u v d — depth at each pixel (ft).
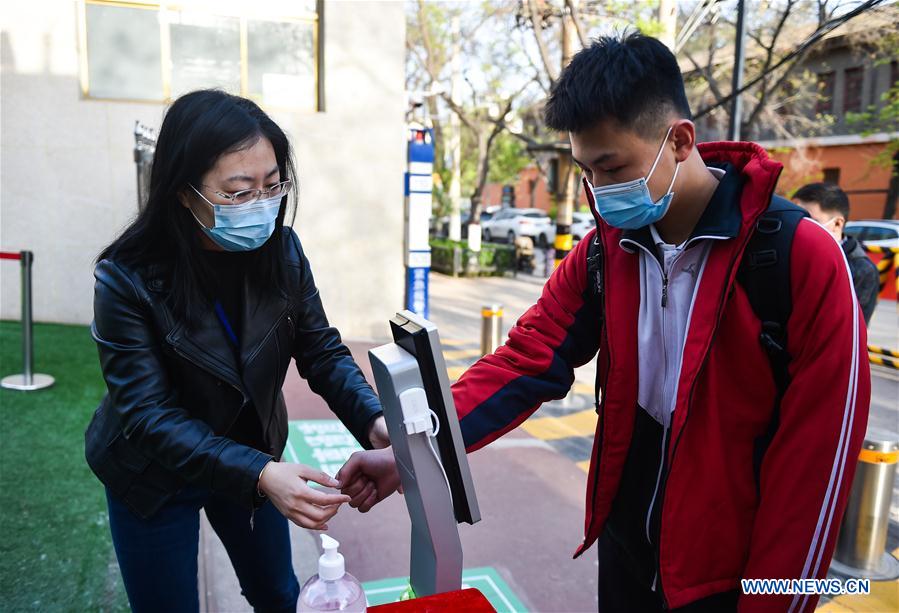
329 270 23.53
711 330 3.92
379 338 24.23
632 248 4.37
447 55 57.82
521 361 4.83
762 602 3.81
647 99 3.77
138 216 4.43
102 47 21.85
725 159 4.38
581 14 31.01
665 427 4.28
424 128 22.66
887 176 54.13
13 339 19.90
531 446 14.39
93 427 4.69
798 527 3.72
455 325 29.48
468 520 3.64
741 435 4.02
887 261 35.53
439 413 3.43
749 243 3.87
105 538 9.19
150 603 4.68
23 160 21.54
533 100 55.21
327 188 23.13
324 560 3.53
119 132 21.80
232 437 4.88
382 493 4.61
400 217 23.88
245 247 4.33
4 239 21.80
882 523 9.61
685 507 4.09
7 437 12.59
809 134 56.54
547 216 81.51
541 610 8.46
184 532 4.67
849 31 40.81
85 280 22.31
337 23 22.48
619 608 4.85
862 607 8.74
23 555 8.70
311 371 5.24
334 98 22.81
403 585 8.92
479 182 53.93
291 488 3.86
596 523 4.72
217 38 22.41
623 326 4.37
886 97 47.55
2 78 21.12
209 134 4.02
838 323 3.63
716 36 42.11
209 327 4.42
